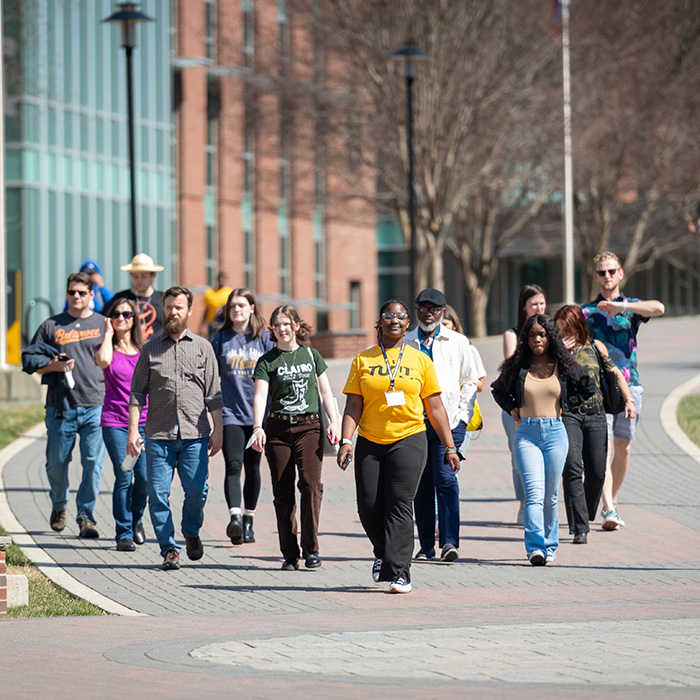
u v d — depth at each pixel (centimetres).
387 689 1822
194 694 1811
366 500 2938
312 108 11712
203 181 14188
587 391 3506
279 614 2692
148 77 13125
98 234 12338
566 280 10925
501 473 4866
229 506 3512
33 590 2975
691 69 13975
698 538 3662
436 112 11231
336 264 16675
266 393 3228
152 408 3219
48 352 3559
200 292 14025
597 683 1856
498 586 3016
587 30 12006
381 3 11038
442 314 3362
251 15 12875
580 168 13538
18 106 11306
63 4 11688
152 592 2956
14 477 4725
